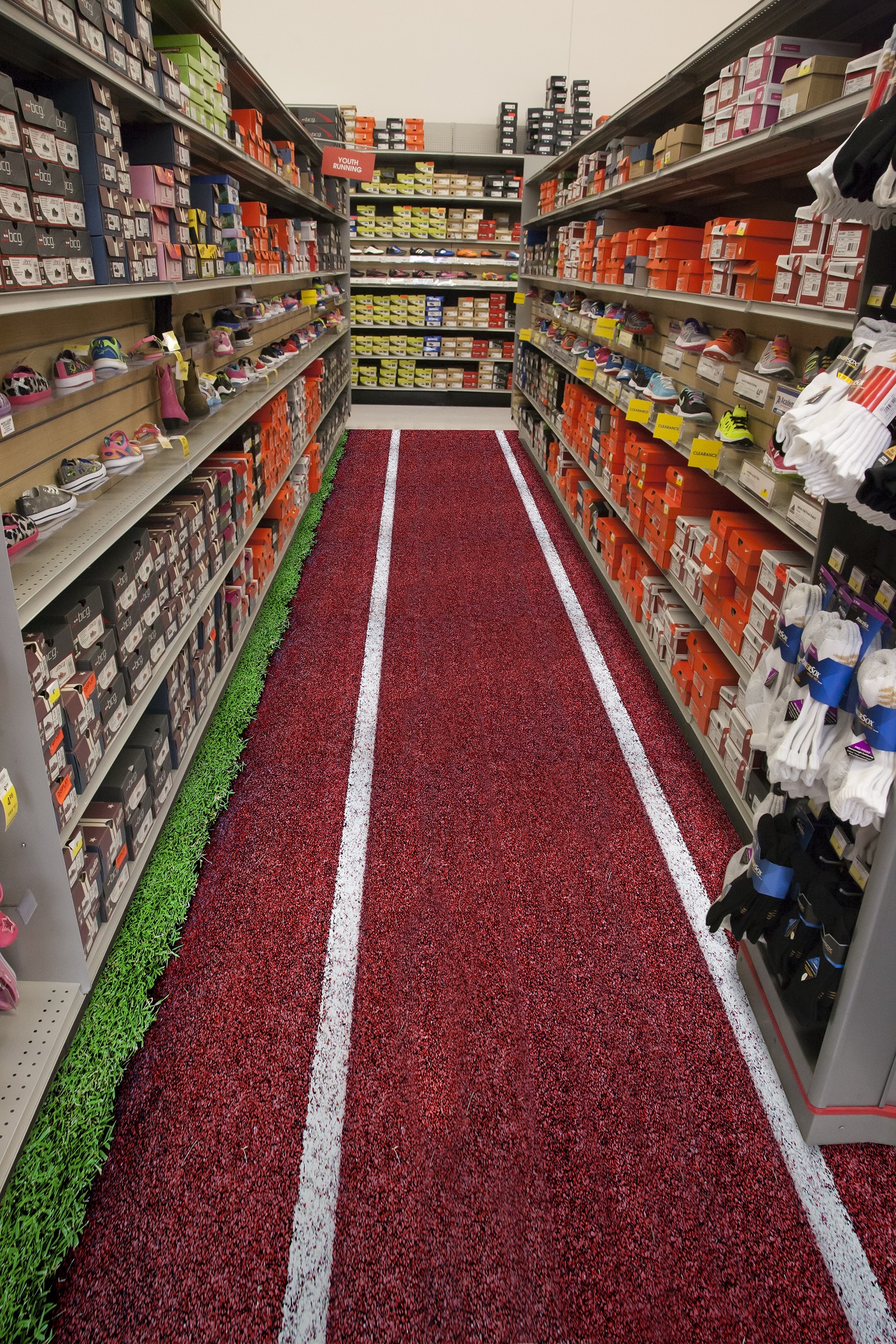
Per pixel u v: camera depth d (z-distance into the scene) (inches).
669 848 95.0
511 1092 66.2
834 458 48.8
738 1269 54.6
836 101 68.5
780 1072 67.6
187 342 125.0
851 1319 52.2
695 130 116.7
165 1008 72.7
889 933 53.2
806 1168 61.3
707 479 121.0
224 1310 51.4
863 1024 57.0
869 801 50.1
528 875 90.3
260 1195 58.0
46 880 63.0
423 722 120.4
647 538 139.6
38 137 63.2
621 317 170.9
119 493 82.3
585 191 193.3
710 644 114.3
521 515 217.5
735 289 98.3
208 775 103.1
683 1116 64.7
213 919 83.0
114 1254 54.2
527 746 115.0
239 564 133.3
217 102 118.0
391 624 152.2
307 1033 70.8
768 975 71.7
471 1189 58.8
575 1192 58.9
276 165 172.7
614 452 165.5
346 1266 53.9
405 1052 69.3
